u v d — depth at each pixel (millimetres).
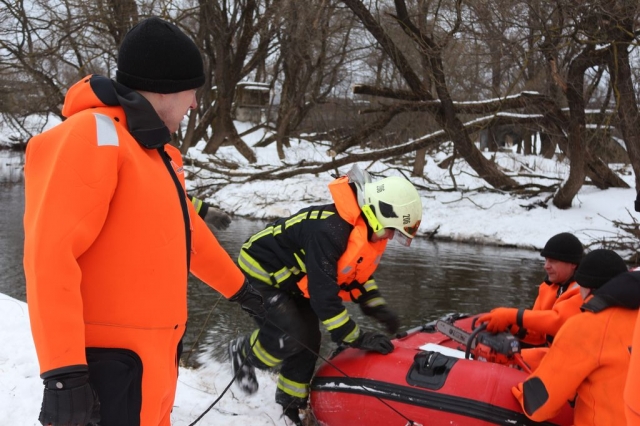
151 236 1642
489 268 9844
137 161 1637
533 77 14367
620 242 11391
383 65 24203
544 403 2529
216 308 6711
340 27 20312
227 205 16688
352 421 3123
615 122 12344
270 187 17312
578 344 2443
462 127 14508
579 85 12805
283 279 3369
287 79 24250
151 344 1665
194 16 21375
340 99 26891
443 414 2857
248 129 28062
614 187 15664
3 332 4027
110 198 1567
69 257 1456
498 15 11883
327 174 18719
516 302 7652
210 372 4051
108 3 16609
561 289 3801
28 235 1490
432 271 9445
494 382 2879
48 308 1418
